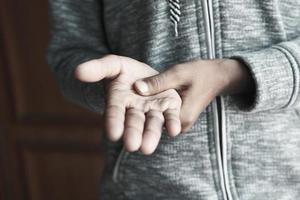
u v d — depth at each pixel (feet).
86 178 5.67
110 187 2.68
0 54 5.44
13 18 5.29
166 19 2.42
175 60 2.43
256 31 2.37
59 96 5.45
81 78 1.99
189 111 2.14
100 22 2.79
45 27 5.24
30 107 5.59
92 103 2.50
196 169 2.40
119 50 2.65
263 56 2.17
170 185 2.44
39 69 5.40
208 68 2.19
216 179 2.39
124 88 2.06
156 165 2.45
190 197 2.41
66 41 2.81
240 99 2.27
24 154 5.79
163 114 1.97
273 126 2.38
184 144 2.39
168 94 2.11
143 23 2.48
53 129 5.57
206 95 2.18
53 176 5.80
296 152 2.43
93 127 5.44
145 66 2.21
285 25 2.41
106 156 2.69
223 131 2.35
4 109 5.67
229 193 2.38
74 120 5.48
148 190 2.52
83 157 5.59
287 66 2.15
